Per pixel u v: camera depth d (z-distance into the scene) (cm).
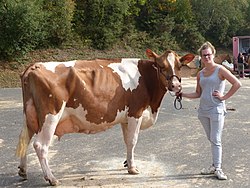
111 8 2708
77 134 820
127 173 563
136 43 2844
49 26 2406
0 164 613
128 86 539
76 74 503
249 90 1605
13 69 2142
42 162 500
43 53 2372
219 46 3450
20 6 2166
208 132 552
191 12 3266
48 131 493
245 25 3612
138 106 548
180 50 3081
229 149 695
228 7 3453
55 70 500
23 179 538
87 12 2684
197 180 533
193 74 2292
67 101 502
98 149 702
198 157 645
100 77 524
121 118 547
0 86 1914
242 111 1096
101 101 518
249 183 520
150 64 562
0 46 2164
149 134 817
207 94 533
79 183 522
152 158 641
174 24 3120
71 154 668
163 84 545
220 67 527
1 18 2156
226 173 562
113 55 2606
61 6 2453
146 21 3056
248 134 813
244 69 2355
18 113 1078
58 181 523
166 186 509
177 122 945
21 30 2189
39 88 486
